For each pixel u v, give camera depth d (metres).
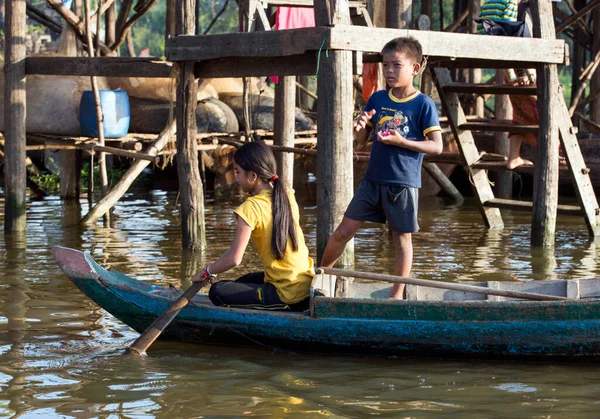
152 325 4.82
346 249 7.29
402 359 4.77
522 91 8.43
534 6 8.20
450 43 7.36
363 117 5.23
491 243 8.67
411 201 5.25
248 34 7.13
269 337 4.89
